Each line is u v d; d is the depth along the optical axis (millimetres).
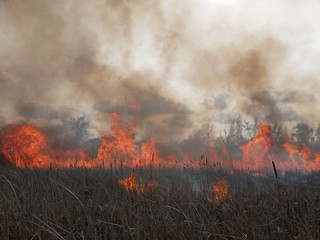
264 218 5773
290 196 6406
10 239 5613
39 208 6262
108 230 5758
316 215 5906
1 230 5684
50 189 7133
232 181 7062
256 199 6371
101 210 5977
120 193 6871
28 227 5684
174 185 6980
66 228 5648
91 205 6098
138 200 6488
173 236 5395
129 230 5445
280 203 6156
